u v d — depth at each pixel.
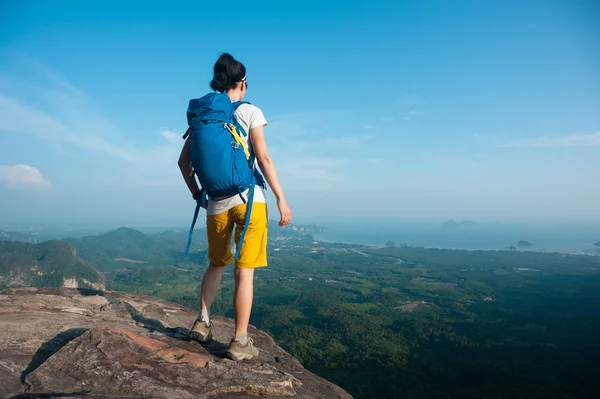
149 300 5.33
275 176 2.97
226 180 2.80
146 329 3.54
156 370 2.32
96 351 2.34
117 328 2.63
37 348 2.60
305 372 3.61
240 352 3.00
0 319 2.99
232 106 2.98
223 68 3.22
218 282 3.41
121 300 4.95
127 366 2.28
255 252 3.03
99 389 2.06
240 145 2.91
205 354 3.02
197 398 2.15
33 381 2.06
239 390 2.45
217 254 3.22
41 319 3.13
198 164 2.83
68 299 4.43
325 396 2.97
